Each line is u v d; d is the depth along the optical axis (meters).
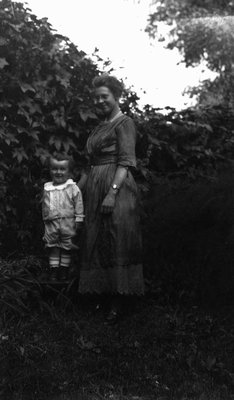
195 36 13.87
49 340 4.49
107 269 5.14
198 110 7.97
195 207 7.03
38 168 6.58
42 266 6.07
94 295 5.46
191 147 7.78
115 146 5.33
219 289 5.94
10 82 6.02
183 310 5.55
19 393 3.64
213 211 6.92
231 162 7.92
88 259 5.21
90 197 5.29
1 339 4.27
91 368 4.11
